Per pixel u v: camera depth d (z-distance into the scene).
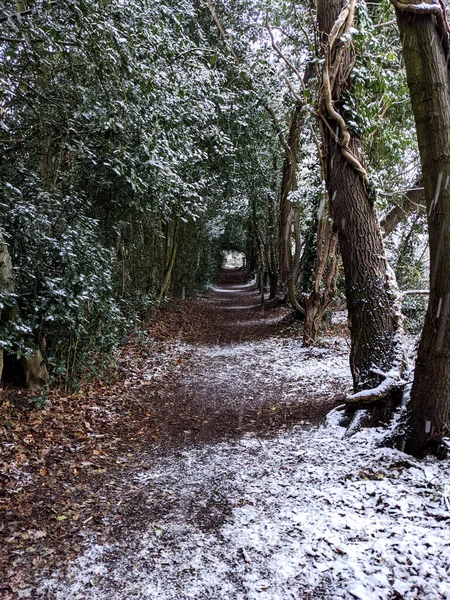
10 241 4.82
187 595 2.20
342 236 4.57
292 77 9.63
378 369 4.32
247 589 2.21
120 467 3.86
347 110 4.48
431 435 3.31
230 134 9.65
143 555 2.55
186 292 19.00
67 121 5.13
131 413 5.36
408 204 8.70
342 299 11.28
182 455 4.12
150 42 4.37
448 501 2.70
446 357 3.22
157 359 8.30
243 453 4.09
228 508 3.06
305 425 4.76
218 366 8.20
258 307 17.59
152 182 5.79
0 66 4.01
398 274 10.57
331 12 4.63
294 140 11.09
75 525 2.90
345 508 2.84
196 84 6.03
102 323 6.21
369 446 3.77
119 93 4.43
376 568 2.21
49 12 3.83
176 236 14.73
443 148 2.92
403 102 6.21
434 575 2.11
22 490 3.32
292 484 3.32
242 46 9.49
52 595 2.23
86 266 5.53
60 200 5.72
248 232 24.12
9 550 2.61
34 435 4.30
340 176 4.51
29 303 4.98
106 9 3.88
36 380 5.30
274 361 8.30
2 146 5.16
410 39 2.91
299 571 2.30
